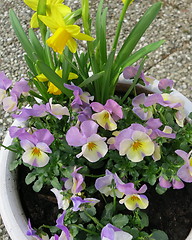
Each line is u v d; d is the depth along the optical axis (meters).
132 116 0.42
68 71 0.40
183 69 0.68
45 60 0.43
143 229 0.42
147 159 0.42
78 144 0.38
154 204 0.43
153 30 0.74
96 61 0.42
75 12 0.36
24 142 0.38
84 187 0.40
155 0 0.80
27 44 0.42
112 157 0.41
